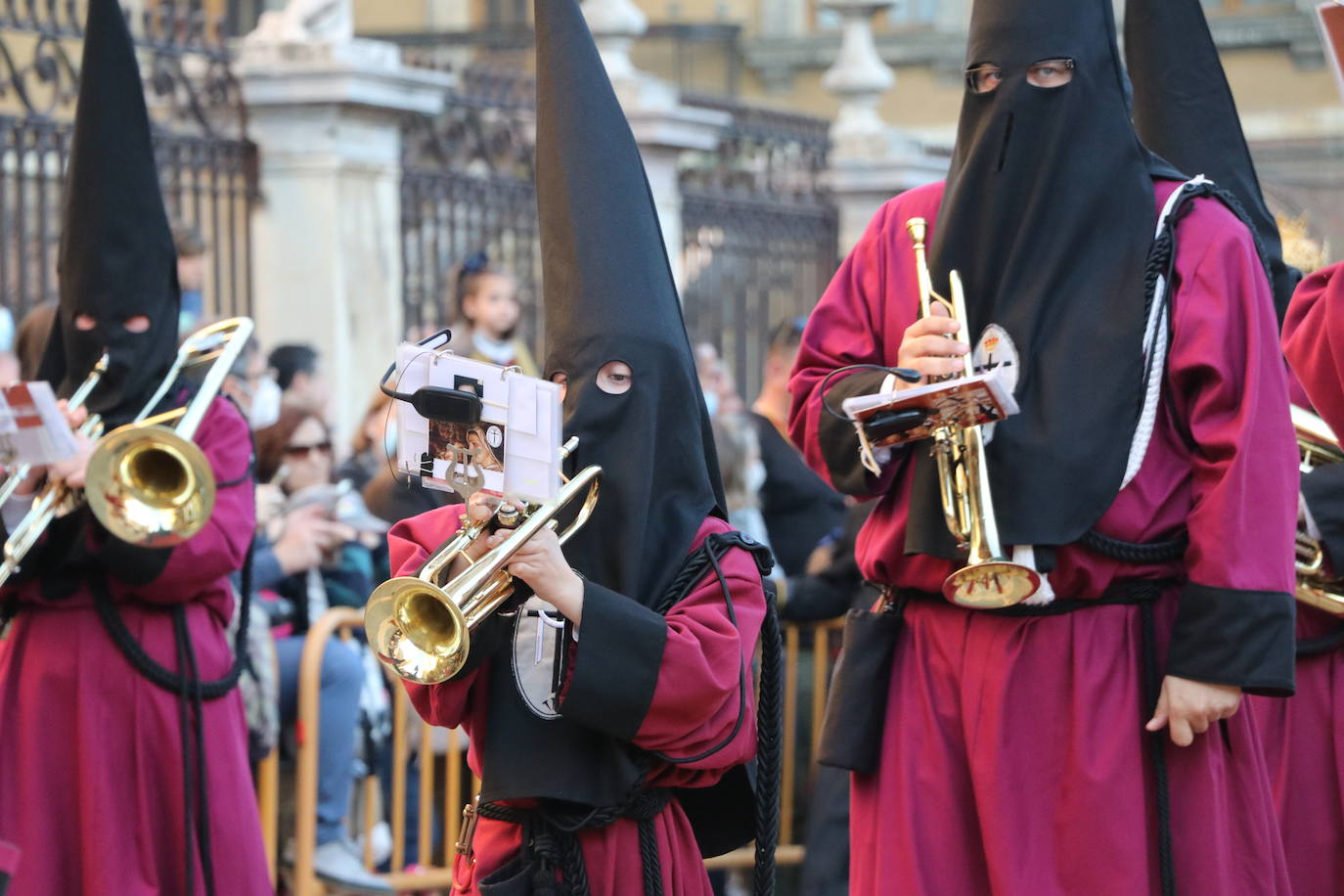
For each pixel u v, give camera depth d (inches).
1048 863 544.1
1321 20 567.2
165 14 1316.4
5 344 1060.5
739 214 1929.1
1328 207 3275.1
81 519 655.1
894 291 596.7
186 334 1005.2
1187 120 687.1
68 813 661.3
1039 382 552.1
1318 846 650.2
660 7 3577.8
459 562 489.1
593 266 514.6
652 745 494.0
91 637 665.0
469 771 924.6
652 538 513.0
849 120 2105.1
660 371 511.5
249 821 690.8
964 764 560.7
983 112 568.4
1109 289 554.3
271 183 1362.0
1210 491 539.8
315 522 855.7
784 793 944.9
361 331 1384.1
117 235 681.0
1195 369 546.3
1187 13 687.7
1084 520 539.2
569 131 529.0
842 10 2116.1
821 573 948.6
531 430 472.1
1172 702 535.8
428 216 1515.7
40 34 1203.9
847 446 581.0
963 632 561.0
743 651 508.1
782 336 1106.7
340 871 844.6
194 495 597.9
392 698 898.7
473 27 3051.2
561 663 504.4
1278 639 527.8
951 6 3486.7
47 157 1238.3
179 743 669.9
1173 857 539.2
